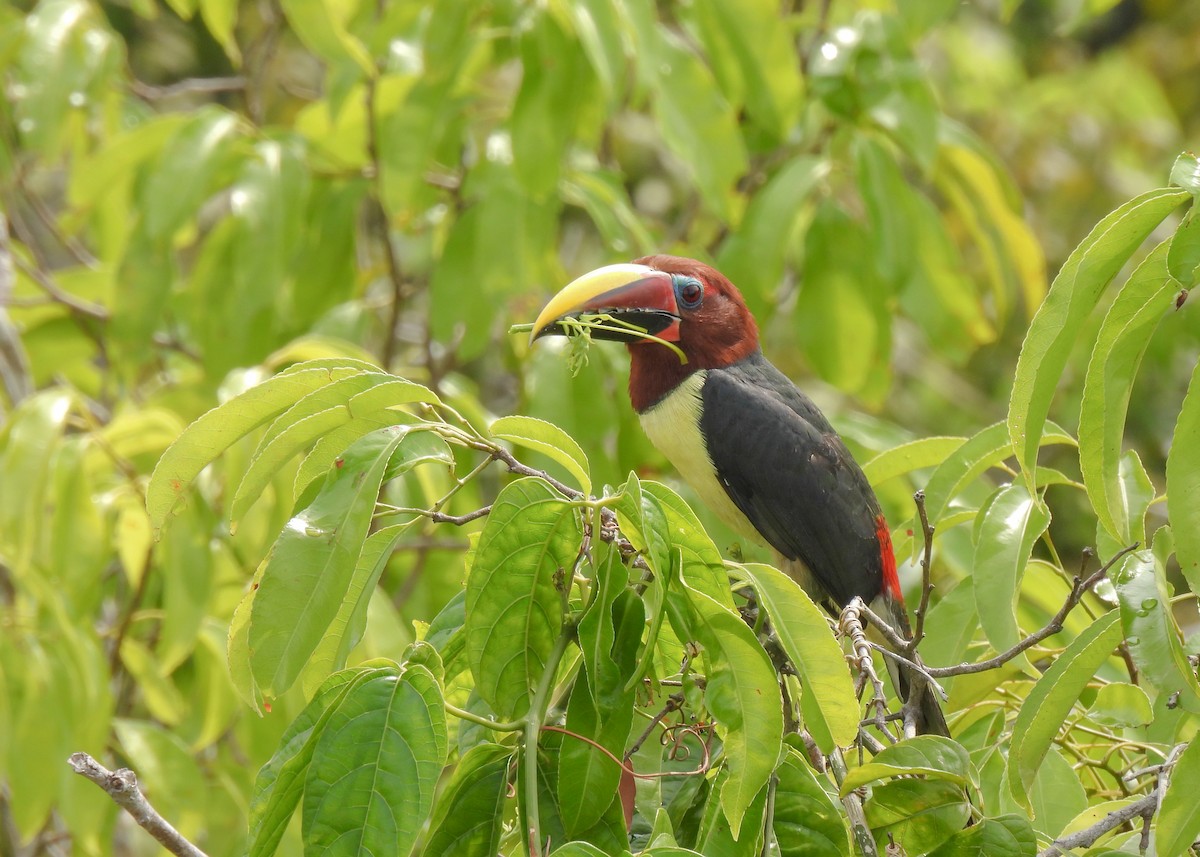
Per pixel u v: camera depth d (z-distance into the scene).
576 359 7.40
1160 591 5.24
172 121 10.84
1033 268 11.51
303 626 4.82
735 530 9.62
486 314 10.43
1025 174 18.55
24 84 10.62
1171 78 20.22
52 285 12.11
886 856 5.50
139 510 9.44
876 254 10.61
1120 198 18.50
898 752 5.27
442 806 5.22
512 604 5.24
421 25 11.92
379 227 13.55
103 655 9.34
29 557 8.65
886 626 6.30
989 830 5.31
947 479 7.16
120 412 11.14
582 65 9.88
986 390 18.09
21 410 8.82
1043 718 5.48
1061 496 16.84
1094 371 5.13
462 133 11.69
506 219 10.20
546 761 5.25
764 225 10.55
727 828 5.12
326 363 5.49
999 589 6.44
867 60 10.76
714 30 10.58
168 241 10.34
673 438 9.23
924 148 10.60
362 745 4.70
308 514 4.92
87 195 10.88
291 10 10.15
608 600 5.04
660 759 5.83
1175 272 4.66
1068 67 20.83
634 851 5.57
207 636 9.37
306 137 11.05
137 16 18.58
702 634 4.95
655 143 17.70
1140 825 6.03
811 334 11.04
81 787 8.79
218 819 9.55
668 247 11.16
